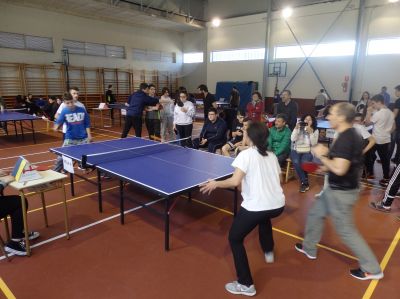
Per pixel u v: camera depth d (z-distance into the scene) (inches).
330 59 446.6
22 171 99.0
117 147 165.8
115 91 559.2
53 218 129.6
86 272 94.2
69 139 172.4
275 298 83.7
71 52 490.6
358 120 159.5
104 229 121.3
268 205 79.7
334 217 88.7
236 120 207.9
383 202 141.1
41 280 90.3
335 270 96.7
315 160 174.6
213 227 124.4
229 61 570.6
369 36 408.8
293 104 220.5
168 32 622.5
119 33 545.6
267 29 492.1
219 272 95.1
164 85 635.5
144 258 102.0
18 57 438.0
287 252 106.9
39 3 440.1
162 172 119.9
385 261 102.0
